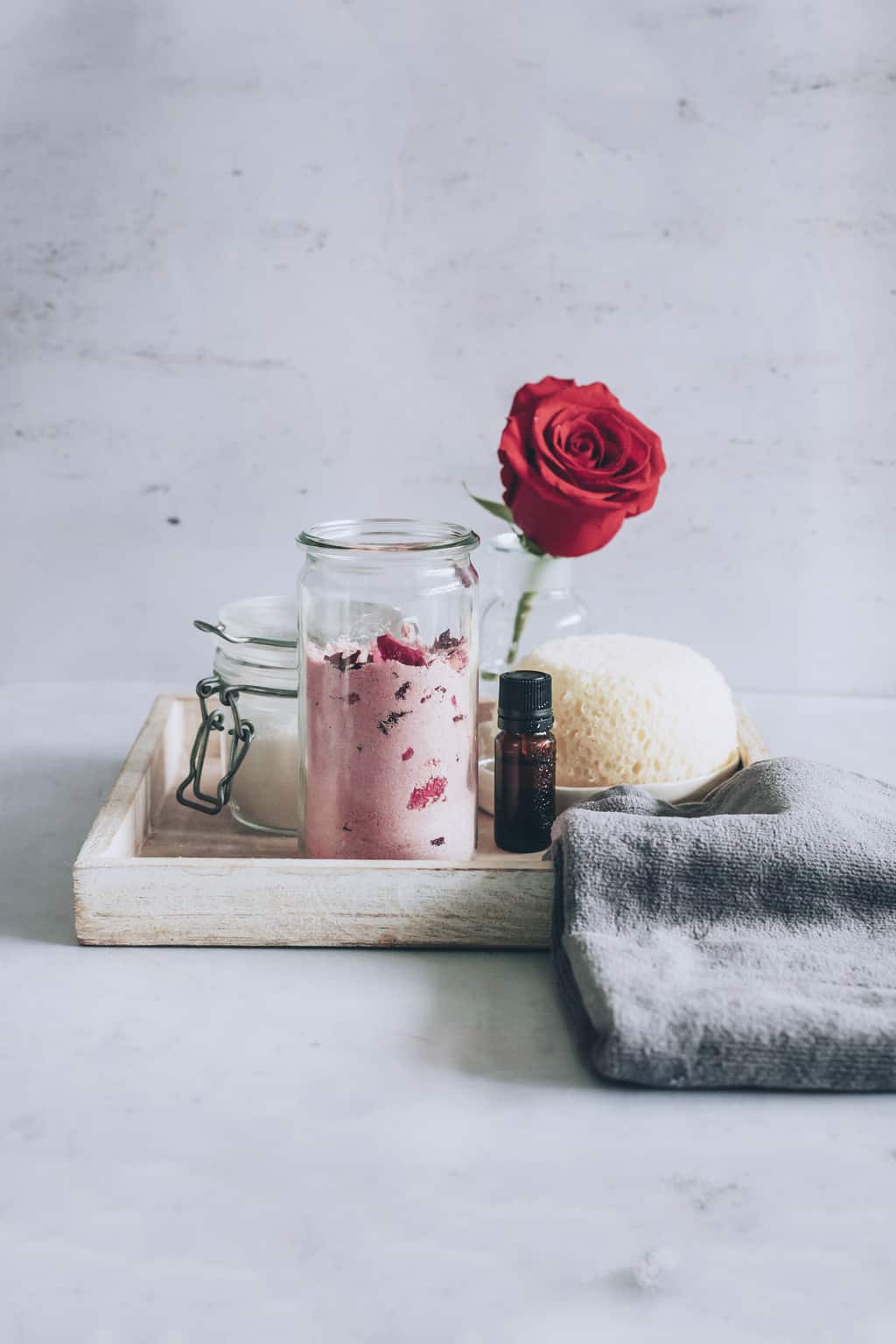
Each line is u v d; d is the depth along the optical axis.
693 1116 0.59
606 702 0.75
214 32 0.97
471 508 1.04
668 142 0.98
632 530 1.04
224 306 1.01
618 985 0.60
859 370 1.01
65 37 0.97
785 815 0.66
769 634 1.05
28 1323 0.51
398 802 0.69
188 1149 0.57
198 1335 0.50
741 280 1.00
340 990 0.66
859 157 0.98
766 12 0.96
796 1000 0.60
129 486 1.04
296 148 0.98
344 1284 0.52
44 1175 0.56
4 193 0.99
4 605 1.06
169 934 0.68
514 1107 0.59
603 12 0.96
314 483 1.03
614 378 1.01
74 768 0.90
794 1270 0.53
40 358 1.01
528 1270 0.52
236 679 0.76
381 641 0.68
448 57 0.97
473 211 0.99
